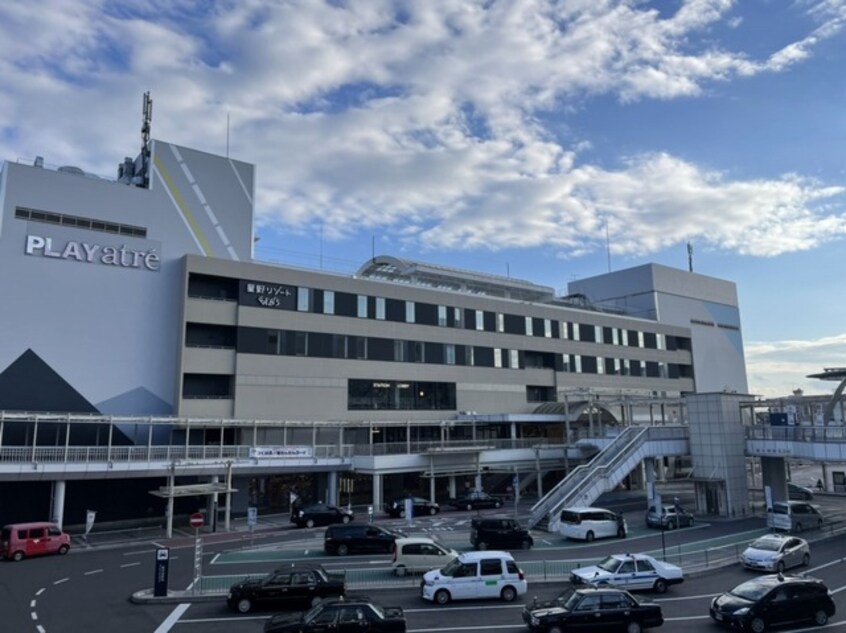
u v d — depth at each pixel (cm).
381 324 5712
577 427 6838
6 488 4100
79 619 2109
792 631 1925
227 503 4159
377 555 3216
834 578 2631
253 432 4825
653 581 2445
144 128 5309
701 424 4731
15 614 2177
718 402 4656
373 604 1852
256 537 3803
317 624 1773
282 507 5028
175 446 4284
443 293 6216
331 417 5272
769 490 3972
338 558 3136
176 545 3581
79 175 4578
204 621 2078
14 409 4125
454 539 3544
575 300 8244
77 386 4353
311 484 5216
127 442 4494
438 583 2308
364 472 4866
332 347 5372
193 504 4747
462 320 6322
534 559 3064
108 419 3972
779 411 5378
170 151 4991
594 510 3703
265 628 1803
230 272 4928
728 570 2817
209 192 5131
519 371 6688
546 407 6488
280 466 4600
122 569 2944
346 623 1780
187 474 4141
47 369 4262
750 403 4775
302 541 3638
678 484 7262
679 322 8981
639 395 7231
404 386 5788
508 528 3362
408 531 3900
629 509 5031
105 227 4612
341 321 5462
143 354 4631
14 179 4306
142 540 3753
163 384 4688
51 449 3803
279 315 5119
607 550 3297
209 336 4900
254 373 4919
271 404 4969
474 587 2322
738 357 9800
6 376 4128
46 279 4331
